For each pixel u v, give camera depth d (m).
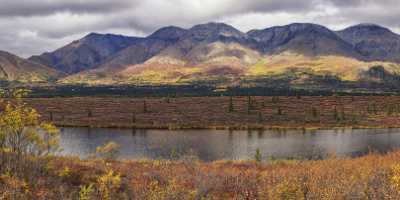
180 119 118.25
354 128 107.06
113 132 95.12
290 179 17.44
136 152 62.34
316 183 16.12
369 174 18.59
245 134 92.31
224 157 58.72
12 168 16.28
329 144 74.12
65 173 17.22
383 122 116.62
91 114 127.75
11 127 16.84
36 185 15.32
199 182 17.92
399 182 13.87
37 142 18.08
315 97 165.25
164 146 70.94
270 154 61.41
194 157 32.81
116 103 154.88
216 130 101.25
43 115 126.56
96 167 21.12
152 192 14.12
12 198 13.42
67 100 165.25
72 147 68.94
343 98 163.00
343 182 15.56
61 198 14.12
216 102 152.88
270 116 124.75
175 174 20.92
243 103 150.12
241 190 17.62
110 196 14.39
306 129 104.31
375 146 71.00
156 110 137.38
